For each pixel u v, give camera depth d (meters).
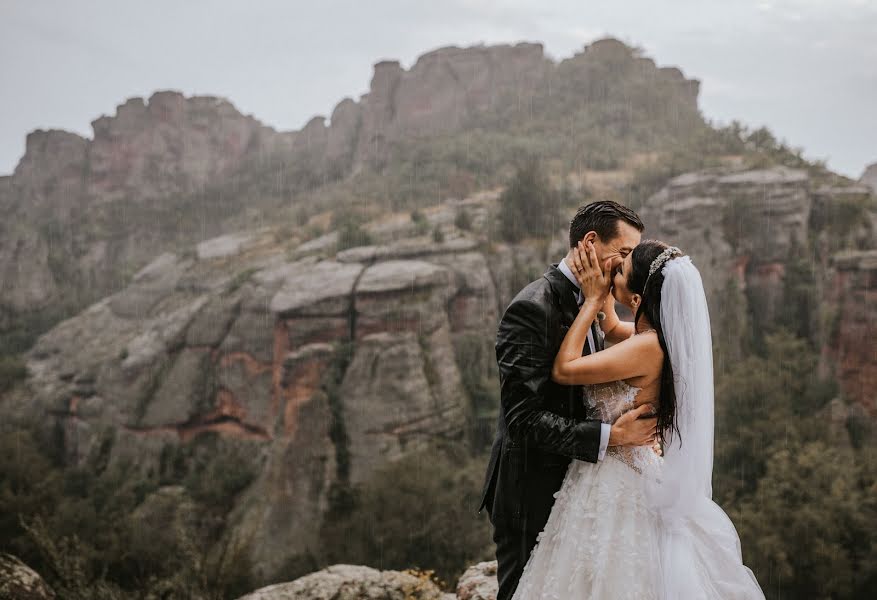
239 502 50.34
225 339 60.97
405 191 86.69
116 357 66.25
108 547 26.42
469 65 125.50
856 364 47.00
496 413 51.12
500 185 83.31
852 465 32.56
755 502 32.06
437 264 57.81
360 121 142.88
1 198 156.25
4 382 77.75
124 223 138.00
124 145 151.25
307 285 54.50
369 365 49.88
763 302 58.78
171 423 60.16
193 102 155.62
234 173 152.50
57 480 43.50
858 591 26.80
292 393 50.78
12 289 122.94
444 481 34.62
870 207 59.41
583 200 70.00
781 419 41.28
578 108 108.69
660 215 65.50
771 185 60.06
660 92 108.56
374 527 31.09
